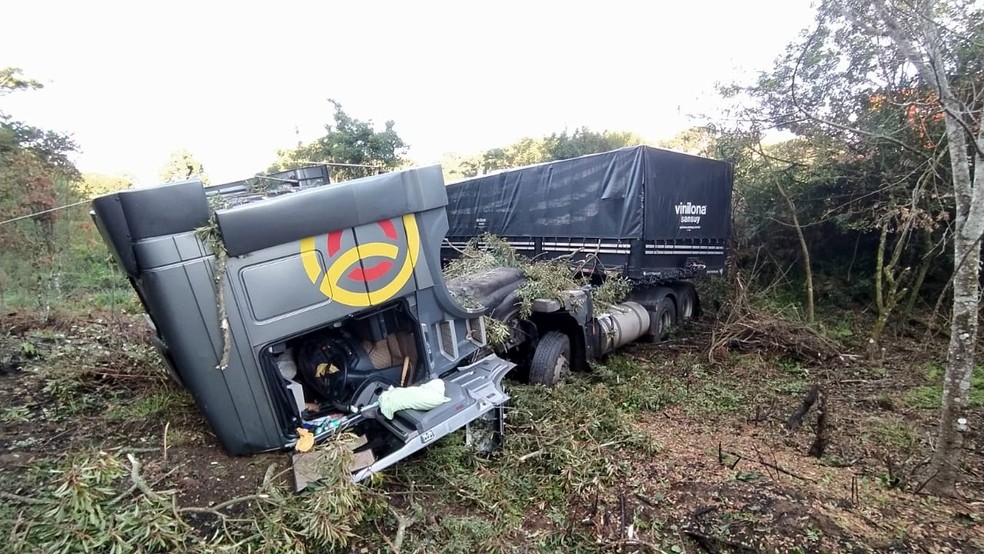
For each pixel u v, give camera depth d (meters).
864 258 10.19
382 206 3.19
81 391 4.06
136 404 3.74
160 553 2.23
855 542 2.84
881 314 7.50
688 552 2.86
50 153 9.35
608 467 3.63
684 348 7.64
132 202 2.45
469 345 3.99
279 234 2.77
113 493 2.38
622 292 6.88
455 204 10.48
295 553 2.32
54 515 2.26
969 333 3.37
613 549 2.88
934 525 3.02
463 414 3.29
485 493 3.20
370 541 2.69
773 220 10.65
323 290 2.98
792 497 3.30
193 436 3.17
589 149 20.98
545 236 8.50
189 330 2.61
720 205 9.29
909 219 7.11
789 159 10.24
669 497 3.36
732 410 5.16
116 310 7.31
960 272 3.40
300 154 18.77
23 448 3.09
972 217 3.30
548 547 2.91
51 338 5.62
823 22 6.62
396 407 3.14
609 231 7.47
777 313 8.32
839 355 6.87
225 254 2.62
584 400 4.67
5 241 6.80
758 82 8.94
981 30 6.09
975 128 4.84
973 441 4.34
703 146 12.23
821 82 8.29
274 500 2.49
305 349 3.25
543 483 3.52
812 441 4.36
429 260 3.50
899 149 7.99
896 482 3.53
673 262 8.17
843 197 9.68
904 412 5.04
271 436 2.89
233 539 2.36
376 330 3.39
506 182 9.20
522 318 5.08
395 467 3.27
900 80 7.41
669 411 5.15
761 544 2.85
